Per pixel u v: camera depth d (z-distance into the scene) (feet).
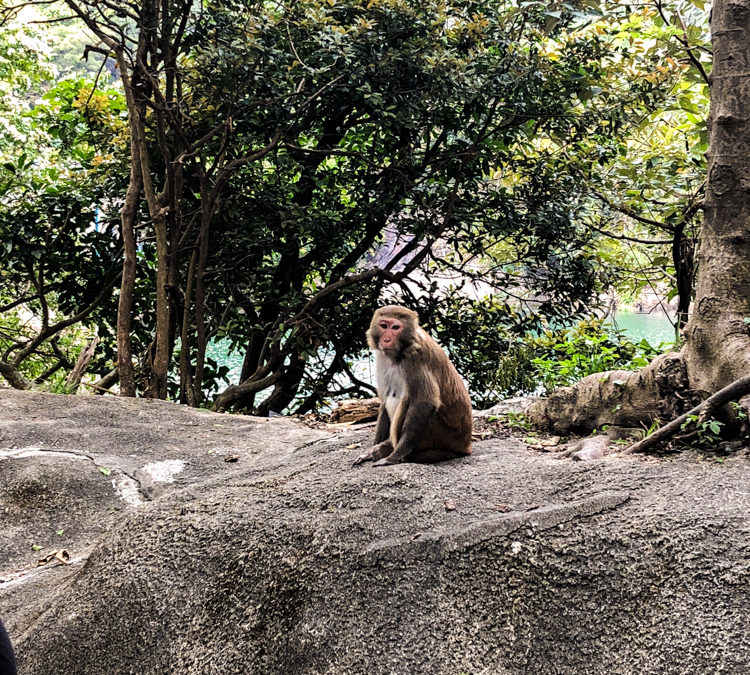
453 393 15.71
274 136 32.63
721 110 15.20
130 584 13.41
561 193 35.99
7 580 16.40
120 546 14.38
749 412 13.39
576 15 30.12
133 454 21.77
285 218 33.47
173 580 13.23
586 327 30.99
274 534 13.07
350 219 36.76
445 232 40.19
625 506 11.85
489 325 39.52
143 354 39.09
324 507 13.53
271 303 38.29
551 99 33.45
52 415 24.91
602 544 11.18
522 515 11.92
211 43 30.81
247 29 29.30
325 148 37.24
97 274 39.37
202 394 36.65
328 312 37.17
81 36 80.84
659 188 31.94
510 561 11.48
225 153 33.04
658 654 9.87
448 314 39.91
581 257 37.73
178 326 39.83
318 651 11.34
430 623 11.23
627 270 39.11
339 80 31.40
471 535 11.87
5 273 41.73
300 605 12.00
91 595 13.65
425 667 10.81
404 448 15.35
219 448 22.39
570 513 11.79
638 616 10.39
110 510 18.92
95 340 41.09
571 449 15.53
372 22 30.66
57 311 46.37
